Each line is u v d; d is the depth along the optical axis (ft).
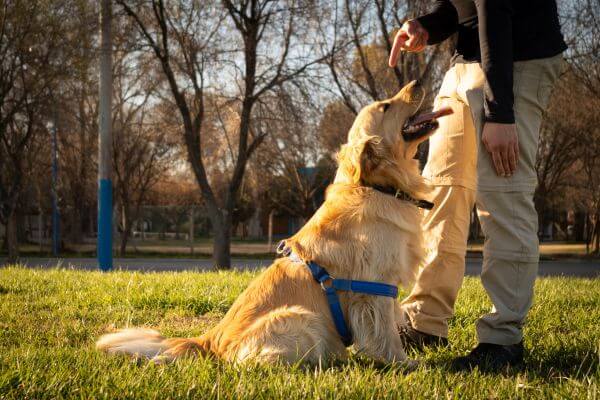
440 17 13.26
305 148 59.47
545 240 182.50
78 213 113.50
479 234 152.35
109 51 43.60
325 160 96.78
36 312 16.87
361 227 11.00
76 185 103.35
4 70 58.95
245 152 56.75
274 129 56.59
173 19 53.21
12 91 64.44
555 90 67.31
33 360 9.89
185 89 56.24
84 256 91.97
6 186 90.94
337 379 8.96
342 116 68.23
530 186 10.48
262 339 10.30
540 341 12.23
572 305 17.37
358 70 60.85
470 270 69.26
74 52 52.70
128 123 92.48
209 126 77.25
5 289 21.15
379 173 11.52
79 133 91.86
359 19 52.70
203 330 14.76
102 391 8.18
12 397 8.00
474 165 12.15
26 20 52.37
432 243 12.38
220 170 107.55
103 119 42.86
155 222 116.88
